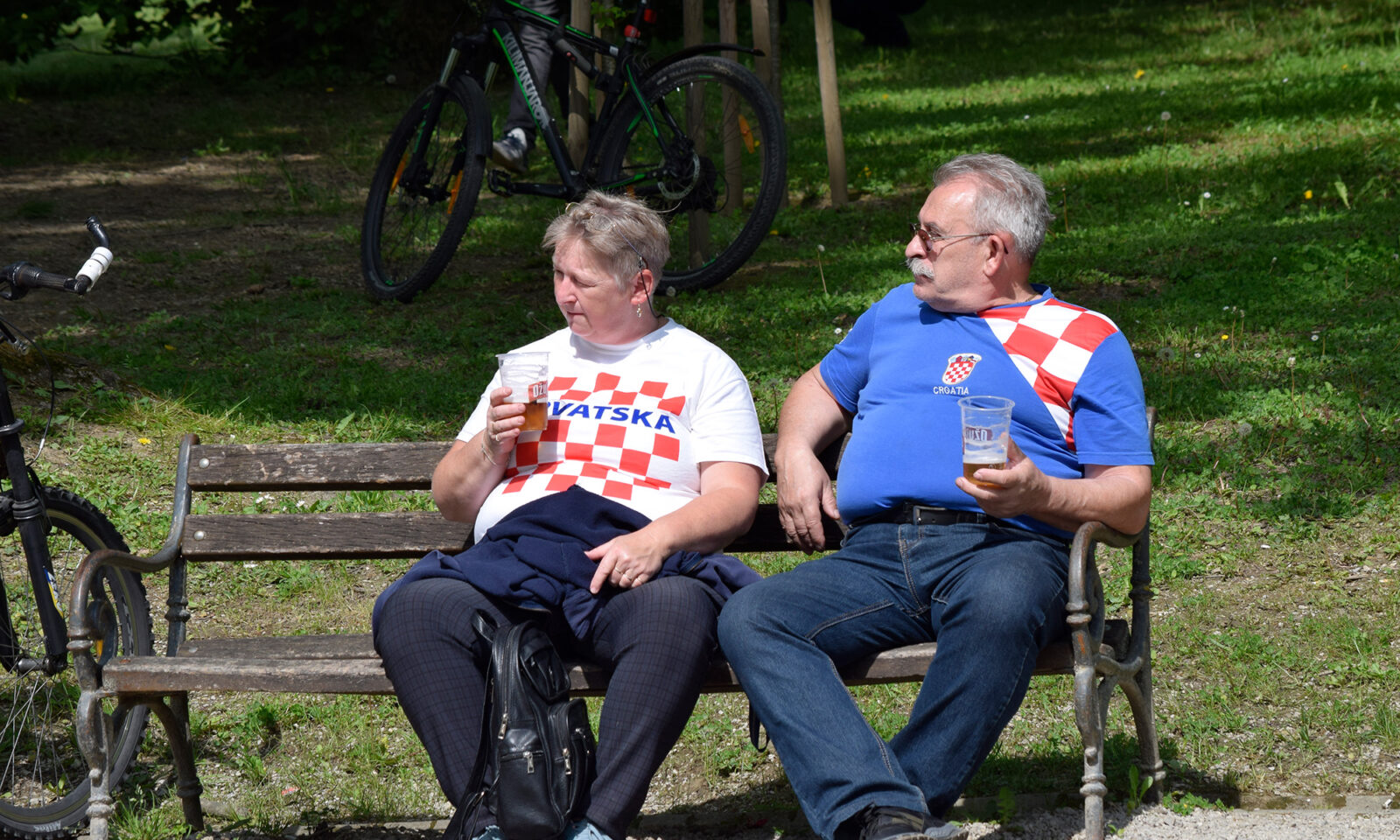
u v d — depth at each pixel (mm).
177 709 9109
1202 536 13266
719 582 8555
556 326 19375
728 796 9914
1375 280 19469
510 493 8898
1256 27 51812
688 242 23453
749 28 54406
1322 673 10891
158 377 17312
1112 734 10227
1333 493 13789
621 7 21641
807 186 28125
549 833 7281
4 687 10797
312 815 9508
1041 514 8078
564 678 7871
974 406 7945
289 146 35375
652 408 9031
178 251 24000
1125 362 8555
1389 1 52406
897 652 8164
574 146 23641
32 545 9227
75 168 32500
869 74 47219
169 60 46562
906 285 9492
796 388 9750
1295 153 27234
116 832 9188
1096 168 27938
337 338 19219
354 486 9734
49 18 45906
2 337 9672
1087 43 52062
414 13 45281
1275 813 8898
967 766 7805
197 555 9578
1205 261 20734
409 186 21094
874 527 8664
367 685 8125
